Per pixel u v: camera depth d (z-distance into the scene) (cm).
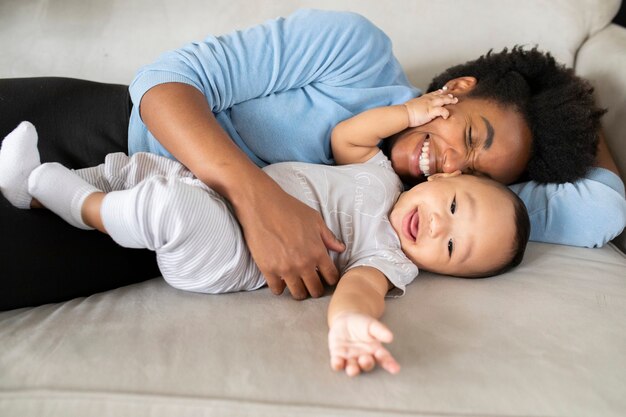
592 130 106
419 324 74
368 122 99
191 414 58
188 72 89
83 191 76
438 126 100
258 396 60
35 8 129
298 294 81
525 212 96
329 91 102
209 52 92
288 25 99
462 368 65
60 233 78
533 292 85
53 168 77
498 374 65
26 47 127
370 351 62
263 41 95
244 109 99
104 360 63
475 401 61
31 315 73
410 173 104
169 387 60
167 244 73
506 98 103
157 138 87
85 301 78
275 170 94
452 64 134
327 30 99
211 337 68
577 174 106
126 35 129
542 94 106
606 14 137
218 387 60
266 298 81
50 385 59
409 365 65
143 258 87
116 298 79
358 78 103
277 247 78
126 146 99
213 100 93
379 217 94
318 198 92
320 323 73
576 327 75
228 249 78
